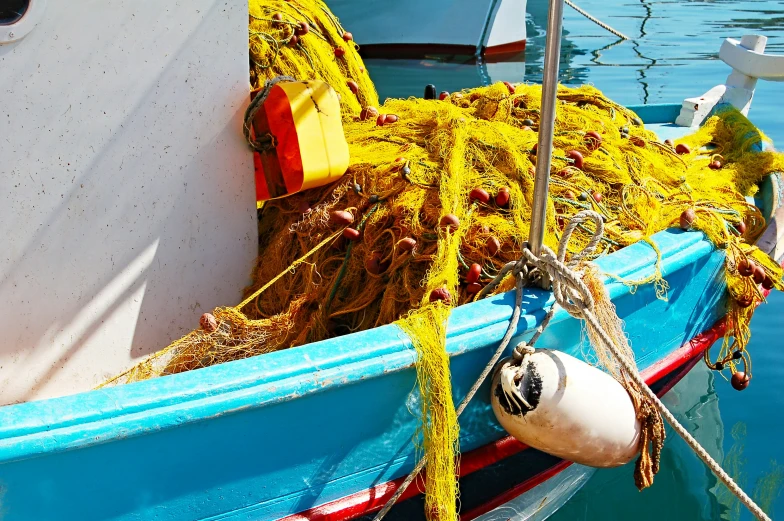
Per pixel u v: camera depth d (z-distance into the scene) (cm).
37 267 273
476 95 436
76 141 272
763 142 512
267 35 425
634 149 395
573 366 261
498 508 317
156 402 215
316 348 241
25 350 277
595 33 1338
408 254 306
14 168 260
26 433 201
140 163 293
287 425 237
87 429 207
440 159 338
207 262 326
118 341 302
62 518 214
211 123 312
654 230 342
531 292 280
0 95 252
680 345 352
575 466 347
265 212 378
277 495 245
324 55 454
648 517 349
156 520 228
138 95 285
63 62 263
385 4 1209
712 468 260
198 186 314
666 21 1429
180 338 322
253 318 336
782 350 457
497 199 318
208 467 229
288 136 331
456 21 1195
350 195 340
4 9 246
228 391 223
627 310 307
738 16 1454
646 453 279
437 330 253
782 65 570
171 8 286
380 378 246
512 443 291
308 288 324
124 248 295
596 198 342
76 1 261
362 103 487
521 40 1249
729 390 428
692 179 407
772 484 360
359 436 253
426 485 255
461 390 269
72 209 277
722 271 352
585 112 414
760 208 464
